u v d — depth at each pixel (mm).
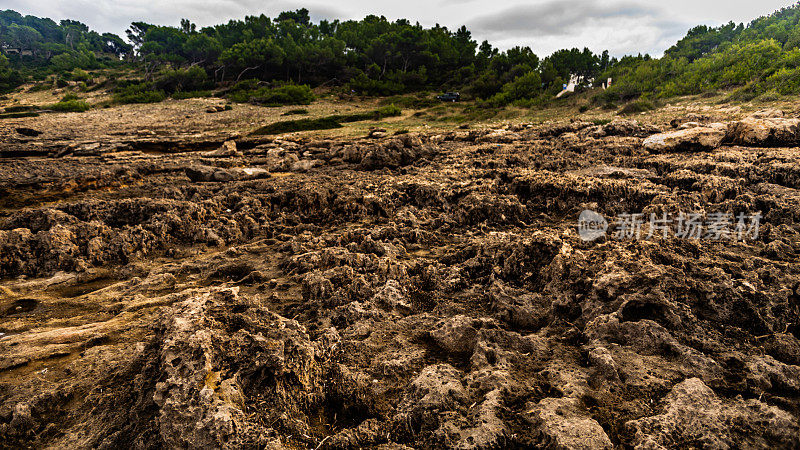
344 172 18797
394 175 16609
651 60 46125
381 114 48562
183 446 3344
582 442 3240
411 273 7379
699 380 3922
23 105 66562
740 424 3451
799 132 15125
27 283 8305
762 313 5078
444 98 60438
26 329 6383
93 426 4078
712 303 5219
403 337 5316
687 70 38406
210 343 4160
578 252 6449
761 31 49906
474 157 17719
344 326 5781
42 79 91438
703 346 4562
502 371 4352
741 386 3992
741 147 15414
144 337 5828
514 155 16359
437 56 82562
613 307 5176
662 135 16484
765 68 31562
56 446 3893
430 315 5820
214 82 77875
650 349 4562
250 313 4953
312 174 19109
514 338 4898
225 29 93562
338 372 4598
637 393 3947
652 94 35156
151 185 17859
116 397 4367
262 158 25453
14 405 4445
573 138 19922
